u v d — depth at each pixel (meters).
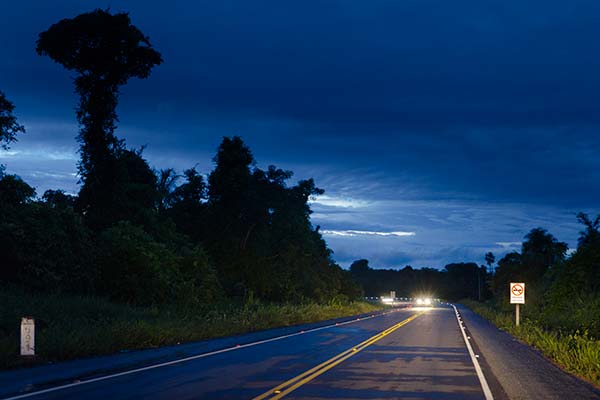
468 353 22.25
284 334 30.77
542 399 12.52
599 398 12.77
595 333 30.50
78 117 44.59
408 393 13.05
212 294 45.91
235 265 57.84
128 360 18.11
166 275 39.22
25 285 30.14
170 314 33.53
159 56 46.00
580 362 18.12
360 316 56.03
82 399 11.55
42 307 25.55
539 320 41.44
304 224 67.94
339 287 79.19
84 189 44.12
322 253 77.88
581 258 43.72
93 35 44.44
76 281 33.56
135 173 53.47
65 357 18.48
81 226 35.16
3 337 19.56
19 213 31.88
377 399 12.24
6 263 30.06
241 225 60.72
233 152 60.47
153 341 23.34
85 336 20.17
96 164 44.16
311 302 64.88
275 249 64.88
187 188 61.84
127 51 45.06
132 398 11.79
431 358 20.30
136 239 39.47
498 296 87.75
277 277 61.84
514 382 14.91
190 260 45.47
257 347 23.36
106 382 13.78
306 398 12.20
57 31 43.94
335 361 18.92
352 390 13.30
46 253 31.61
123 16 45.62
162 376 14.91
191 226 60.00
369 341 27.06
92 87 44.91
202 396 12.17
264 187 62.12
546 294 49.06
